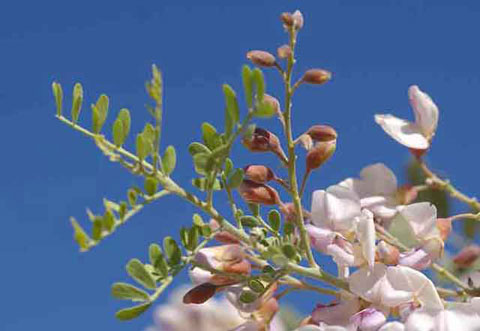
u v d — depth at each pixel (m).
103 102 0.30
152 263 0.29
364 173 0.35
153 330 0.34
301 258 0.31
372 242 0.30
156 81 0.29
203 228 0.30
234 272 0.30
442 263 0.36
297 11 0.31
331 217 0.32
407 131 0.36
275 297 0.32
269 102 0.29
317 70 0.31
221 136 0.30
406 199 0.34
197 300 0.31
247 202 0.32
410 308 0.30
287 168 0.32
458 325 0.30
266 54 0.31
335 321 0.31
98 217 0.28
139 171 0.29
